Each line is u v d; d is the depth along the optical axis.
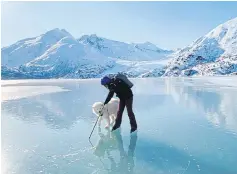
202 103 12.38
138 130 7.33
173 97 15.30
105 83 7.08
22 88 26.55
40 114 9.96
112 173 4.46
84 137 6.70
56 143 6.18
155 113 9.83
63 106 12.05
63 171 4.56
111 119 8.36
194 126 7.71
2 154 5.43
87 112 10.30
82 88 25.78
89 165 4.83
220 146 5.82
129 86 7.25
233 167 4.65
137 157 5.23
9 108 11.57
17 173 4.49
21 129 7.58
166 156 5.25
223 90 20.42
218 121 8.33
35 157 5.26
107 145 6.02
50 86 30.88
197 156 5.23
